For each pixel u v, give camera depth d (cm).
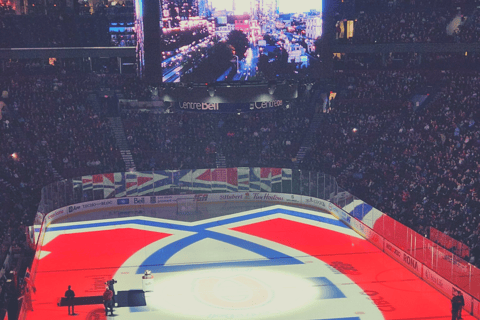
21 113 4303
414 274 2555
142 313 2166
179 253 2928
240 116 4562
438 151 3634
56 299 2316
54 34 4684
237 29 2967
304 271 2623
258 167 4003
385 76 4719
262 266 2708
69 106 4481
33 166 3778
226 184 3997
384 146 3966
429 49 4553
